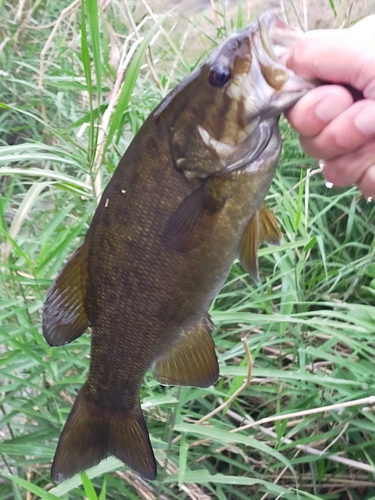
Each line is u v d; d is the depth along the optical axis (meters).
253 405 0.44
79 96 0.68
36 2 0.73
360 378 0.36
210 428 0.33
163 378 0.30
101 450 0.29
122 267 0.26
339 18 0.63
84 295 0.28
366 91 0.24
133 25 0.55
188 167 0.25
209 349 0.29
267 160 0.26
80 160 0.42
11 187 0.41
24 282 0.35
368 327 0.35
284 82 0.24
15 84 0.68
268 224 0.28
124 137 0.59
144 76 0.67
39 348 0.37
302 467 0.41
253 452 0.42
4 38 0.70
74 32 0.69
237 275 0.47
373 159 0.25
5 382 0.43
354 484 0.39
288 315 0.36
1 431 0.42
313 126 0.24
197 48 0.80
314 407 0.39
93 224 0.27
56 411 0.37
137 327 0.27
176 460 0.37
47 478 0.36
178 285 0.27
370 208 0.56
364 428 0.36
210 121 0.25
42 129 0.65
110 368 0.29
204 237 0.26
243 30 0.25
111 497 0.38
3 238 0.40
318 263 0.47
